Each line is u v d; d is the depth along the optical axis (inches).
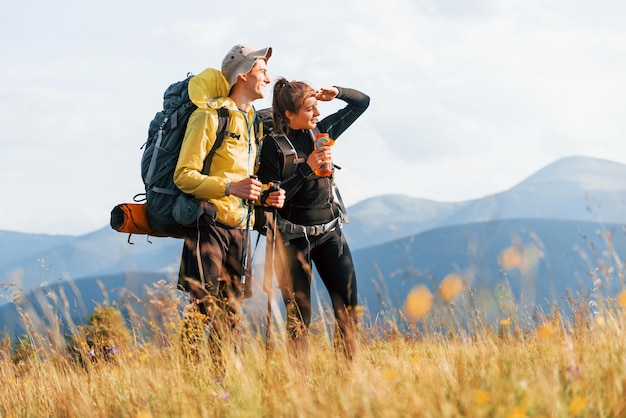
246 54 216.2
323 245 202.8
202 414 142.3
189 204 206.1
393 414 113.1
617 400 111.8
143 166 216.2
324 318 188.1
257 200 211.6
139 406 160.6
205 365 180.9
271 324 180.1
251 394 148.1
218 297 213.5
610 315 147.4
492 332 147.9
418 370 147.8
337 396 130.6
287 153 200.8
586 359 134.1
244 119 214.4
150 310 176.4
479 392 108.2
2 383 198.7
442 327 150.2
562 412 107.0
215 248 209.8
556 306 146.7
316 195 200.8
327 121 218.7
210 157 210.4
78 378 194.7
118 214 213.8
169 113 215.6
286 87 202.4
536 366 140.0
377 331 186.1
